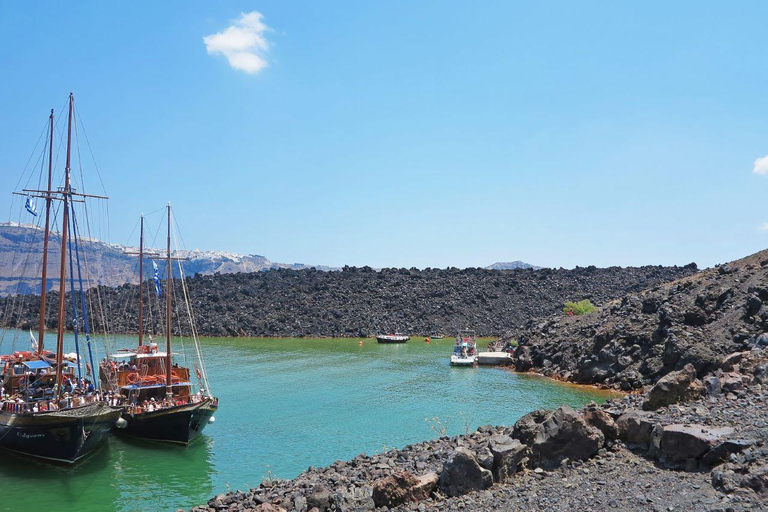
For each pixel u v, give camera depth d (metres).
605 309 97.56
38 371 58.09
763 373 32.59
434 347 140.50
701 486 21.28
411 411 65.69
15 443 49.41
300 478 33.72
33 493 40.81
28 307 185.75
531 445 26.45
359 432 56.56
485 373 95.56
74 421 45.88
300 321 175.12
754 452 21.97
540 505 21.97
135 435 54.84
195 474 44.78
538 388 79.06
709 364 66.50
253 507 28.84
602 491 22.38
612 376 78.44
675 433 24.16
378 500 24.72
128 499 39.47
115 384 63.69
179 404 54.56
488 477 24.67
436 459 31.89
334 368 102.88
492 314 179.75
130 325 173.50
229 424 60.56
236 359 116.50
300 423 60.66
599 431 26.47
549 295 189.00
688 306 79.12
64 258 57.84
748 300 72.12
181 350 131.88
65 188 61.09
